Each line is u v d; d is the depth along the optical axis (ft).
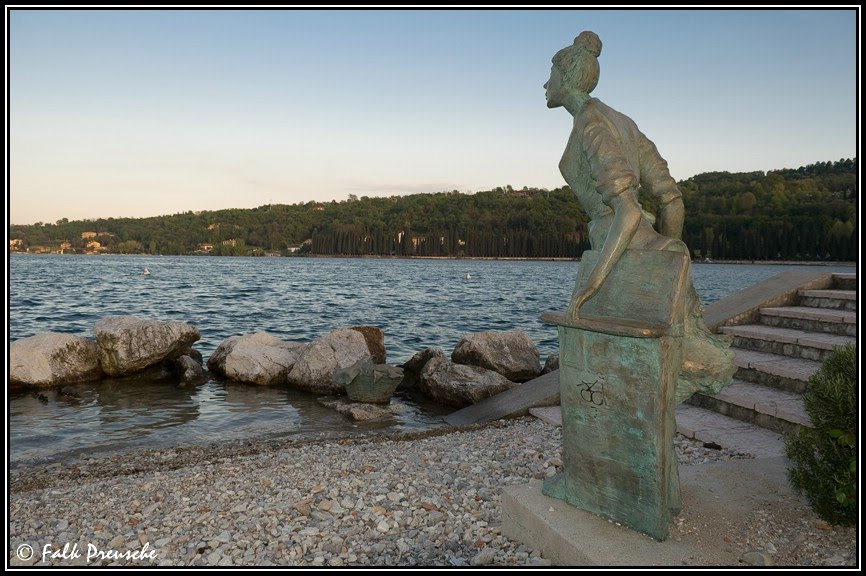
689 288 12.26
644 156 13.06
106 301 111.65
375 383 35.40
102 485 19.47
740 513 13.08
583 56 12.65
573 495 13.20
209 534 14.87
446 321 87.81
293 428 31.24
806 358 23.82
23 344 40.63
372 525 15.26
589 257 12.94
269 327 78.69
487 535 14.28
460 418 31.86
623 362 11.83
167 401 37.04
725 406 22.97
